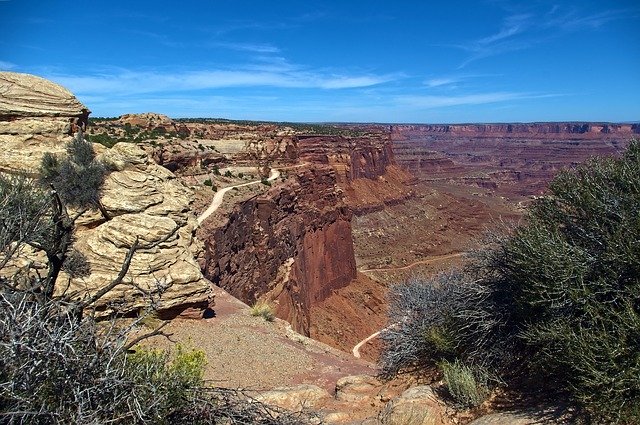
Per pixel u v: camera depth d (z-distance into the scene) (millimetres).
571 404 6352
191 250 19734
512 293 8344
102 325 5520
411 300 10008
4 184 9414
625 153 8656
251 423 5102
